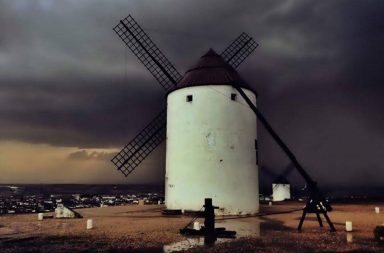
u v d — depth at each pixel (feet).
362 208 96.43
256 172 84.28
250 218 71.51
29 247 40.83
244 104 83.71
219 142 79.56
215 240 44.47
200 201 77.56
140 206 118.32
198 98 82.07
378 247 39.27
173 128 85.81
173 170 83.56
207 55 90.07
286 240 43.93
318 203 56.90
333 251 37.27
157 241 44.09
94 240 45.11
